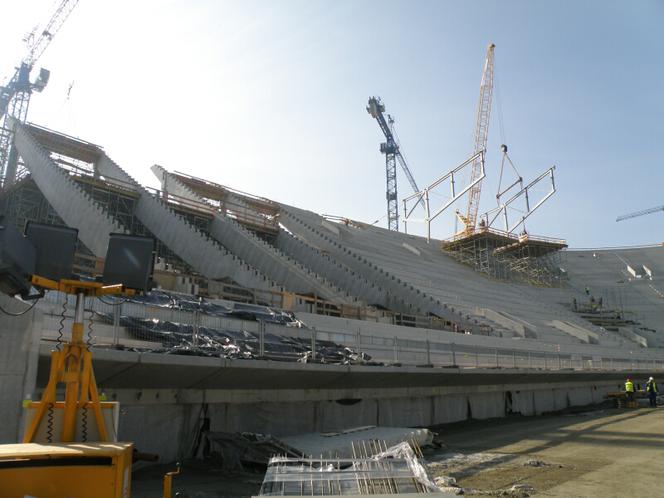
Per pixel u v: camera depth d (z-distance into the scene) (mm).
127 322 14555
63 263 6016
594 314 74875
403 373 20344
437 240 89375
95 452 4980
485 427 23703
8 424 9305
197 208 50125
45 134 49750
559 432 21625
